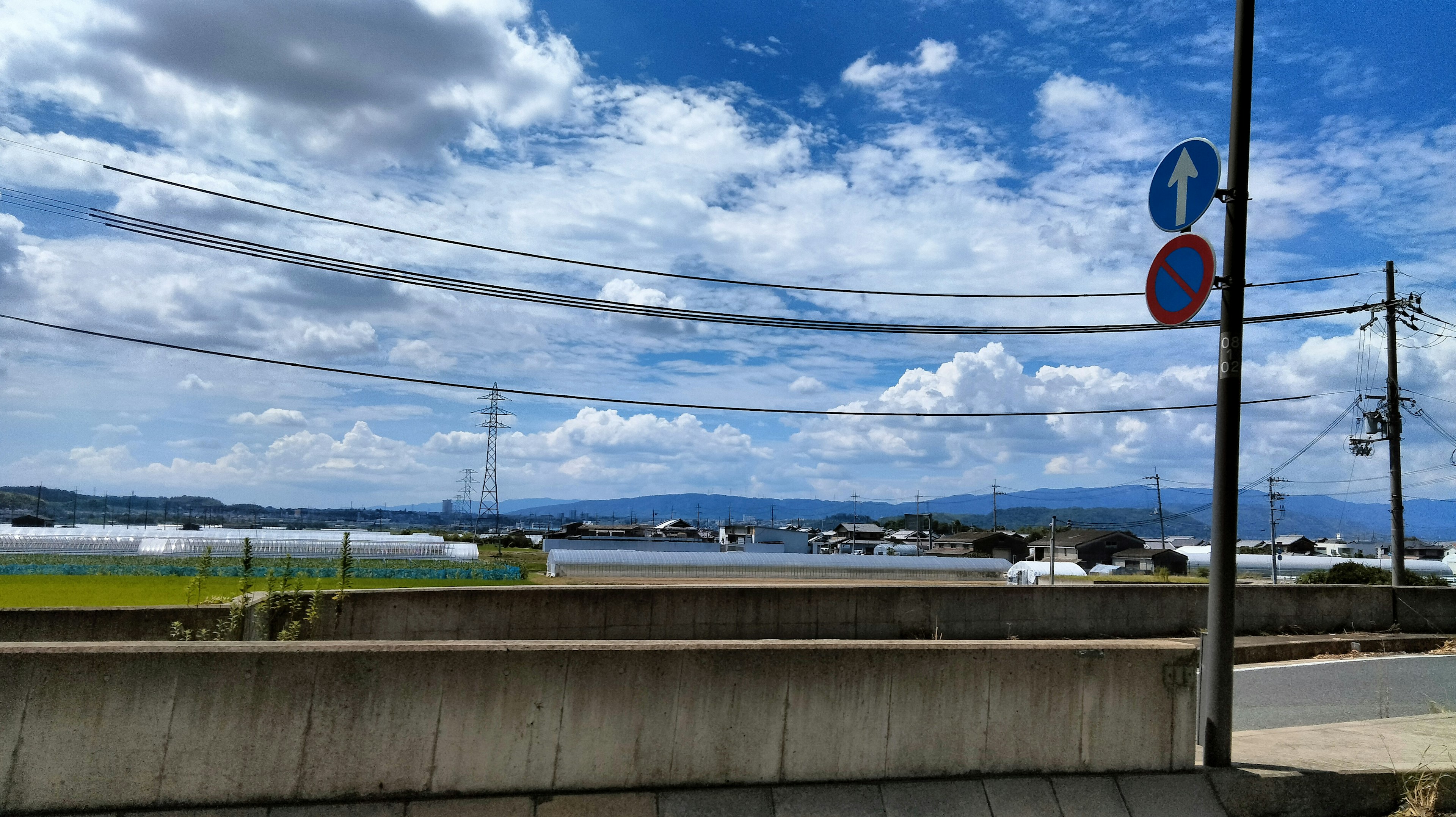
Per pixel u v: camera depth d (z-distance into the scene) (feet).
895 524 570.46
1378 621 55.21
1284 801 20.39
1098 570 316.60
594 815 16.78
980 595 46.80
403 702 16.49
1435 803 20.72
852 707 18.81
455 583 131.85
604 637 38.45
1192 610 51.75
